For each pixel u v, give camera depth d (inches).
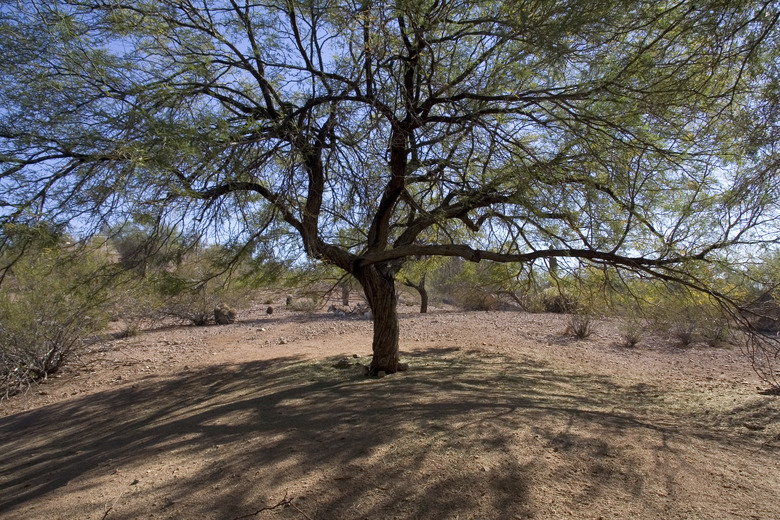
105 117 200.8
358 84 258.5
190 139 195.9
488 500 133.1
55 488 169.9
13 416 350.9
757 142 181.6
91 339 515.5
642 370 397.1
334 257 308.7
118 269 241.4
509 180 254.2
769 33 174.9
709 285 241.1
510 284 352.2
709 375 375.9
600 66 227.8
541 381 322.7
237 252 267.4
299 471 152.1
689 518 126.3
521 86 257.0
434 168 297.3
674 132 224.5
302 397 267.0
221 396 323.9
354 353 446.6
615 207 260.4
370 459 157.9
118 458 195.5
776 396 274.1
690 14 202.4
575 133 230.7
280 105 257.8
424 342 497.4
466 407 219.0
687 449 175.9
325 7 241.9
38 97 200.5
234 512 131.0
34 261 211.5
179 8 250.1
